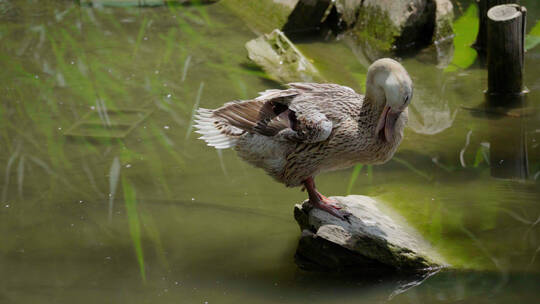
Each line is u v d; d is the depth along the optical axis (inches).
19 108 287.9
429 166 245.8
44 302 171.3
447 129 274.8
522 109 291.0
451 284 175.9
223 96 299.3
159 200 224.5
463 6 411.8
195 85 311.4
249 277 183.5
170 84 312.8
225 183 236.2
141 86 310.5
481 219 207.2
